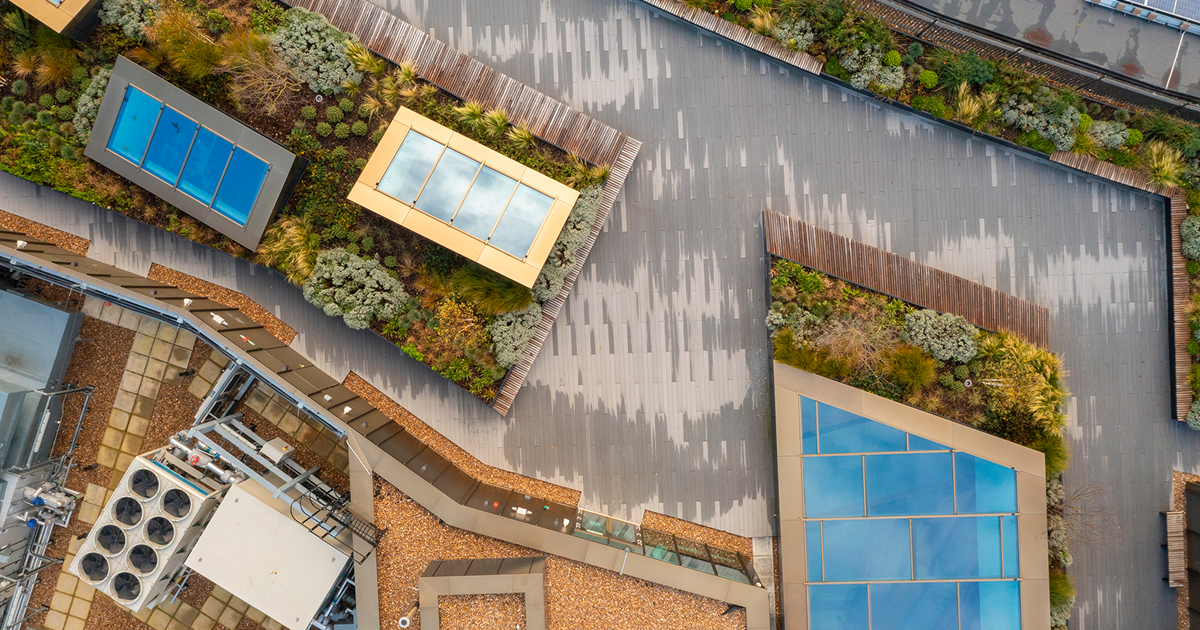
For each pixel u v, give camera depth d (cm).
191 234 1780
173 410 1756
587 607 1658
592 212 1764
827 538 1728
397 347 1844
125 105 1695
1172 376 1838
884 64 1772
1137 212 1841
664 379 1872
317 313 1866
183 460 1675
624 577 1664
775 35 1775
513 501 1759
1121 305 1850
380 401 1873
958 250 1855
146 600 1568
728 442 1866
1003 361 1762
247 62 1689
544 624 1545
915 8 1841
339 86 1738
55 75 1728
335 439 1784
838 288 1800
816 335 1769
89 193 1772
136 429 1756
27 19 1723
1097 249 1848
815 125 1848
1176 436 1853
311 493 1639
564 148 1791
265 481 1583
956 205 1853
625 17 1839
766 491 1862
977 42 1819
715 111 1853
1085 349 1859
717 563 1720
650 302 1867
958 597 1714
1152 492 1858
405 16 1847
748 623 1619
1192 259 1795
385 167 1645
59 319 1684
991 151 1844
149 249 1852
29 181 1830
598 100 1856
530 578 1535
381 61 1772
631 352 1872
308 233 1753
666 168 1858
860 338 1755
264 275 1856
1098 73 1808
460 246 1644
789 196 1858
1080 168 1802
